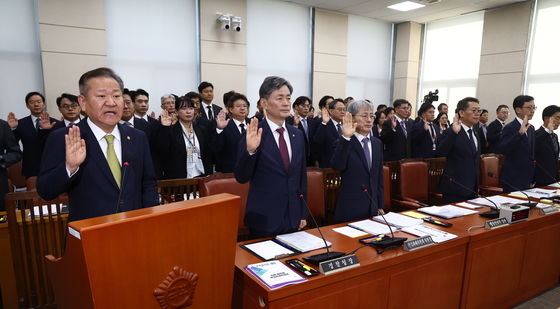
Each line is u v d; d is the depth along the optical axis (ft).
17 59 15.19
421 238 5.16
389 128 14.53
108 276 2.44
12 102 15.26
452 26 24.66
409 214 6.98
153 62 18.13
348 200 6.99
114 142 4.54
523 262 6.81
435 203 11.30
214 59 19.42
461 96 24.44
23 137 11.26
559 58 19.33
